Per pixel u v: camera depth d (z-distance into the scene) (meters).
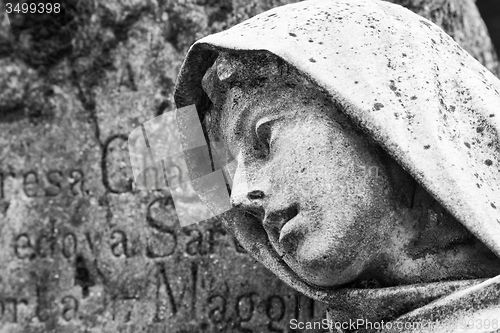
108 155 2.61
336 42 1.74
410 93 1.69
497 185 1.67
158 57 2.56
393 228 1.73
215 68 1.87
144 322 2.54
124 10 2.56
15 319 2.65
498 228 1.61
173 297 2.54
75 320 2.61
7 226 2.69
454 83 1.75
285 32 1.75
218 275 2.51
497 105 1.73
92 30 2.59
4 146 2.71
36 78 2.67
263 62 1.78
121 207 2.59
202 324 2.51
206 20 2.53
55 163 2.67
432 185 1.62
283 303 2.46
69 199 2.65
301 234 1.72
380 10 1.81
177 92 1.98
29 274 2.66
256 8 2.51
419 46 1.75
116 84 2.59
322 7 1.81
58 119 2.67
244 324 2.48
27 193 2.69
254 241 1.97
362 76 1.69
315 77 1.69
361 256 1.71
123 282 2.58
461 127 1.70
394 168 1.71
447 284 1.65
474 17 2.65
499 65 2.88
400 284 1.76
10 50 2.68
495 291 1.57
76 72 2.64
